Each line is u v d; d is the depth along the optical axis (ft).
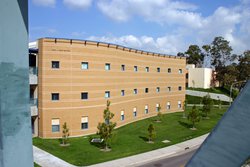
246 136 5.31
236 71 238.27
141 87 120.26
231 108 5.54
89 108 89.20
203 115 134.41
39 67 83.30
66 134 80.64
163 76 136.46
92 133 89.92
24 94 6.91
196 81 231.30
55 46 82.69
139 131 96.63
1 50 6.52
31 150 7.01
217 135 5.61
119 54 102.68
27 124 6.97
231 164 5.42
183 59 150.92
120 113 104.73
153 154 70.13
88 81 88.79
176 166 61.62
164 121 117.29
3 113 6.53
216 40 261.85
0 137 6.51
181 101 151.33
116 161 63.31
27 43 7.01
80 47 86.48
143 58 120.88
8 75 6.64
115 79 100.37
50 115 82.99
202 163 5.70
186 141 84.79
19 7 6.82
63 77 84.02
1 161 6.50
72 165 59.67
